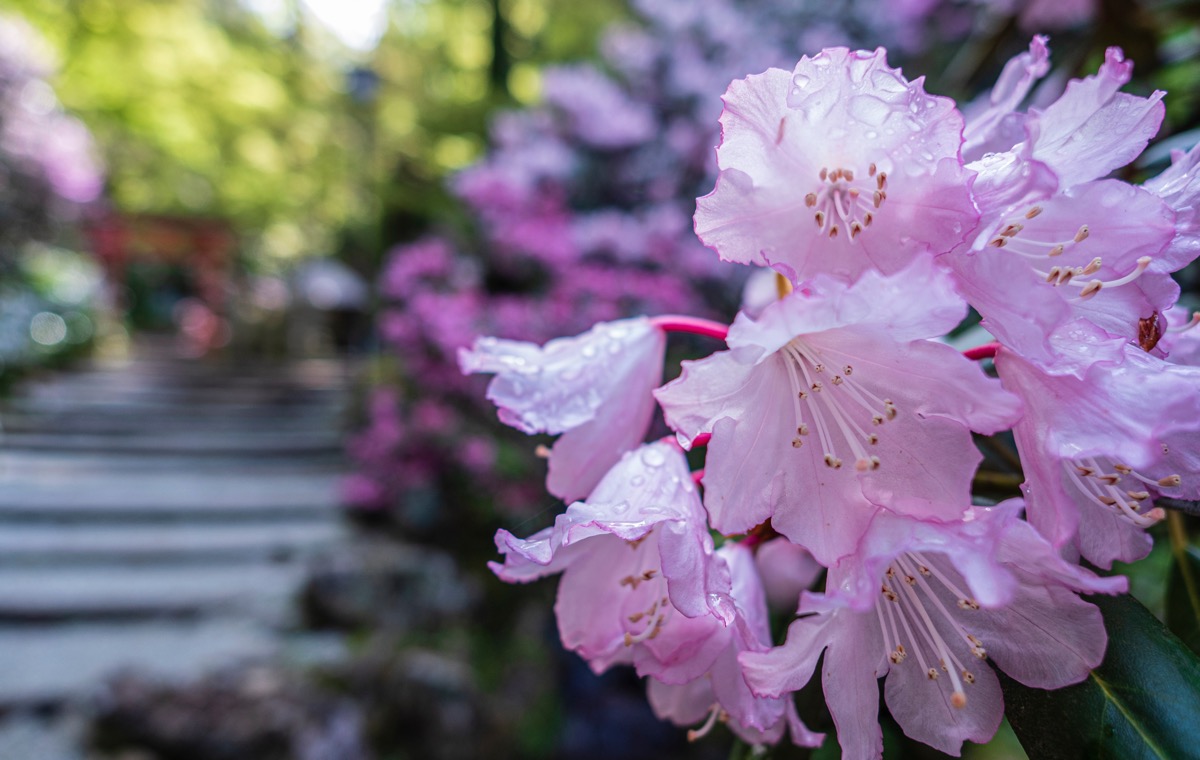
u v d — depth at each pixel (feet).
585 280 10.32
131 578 14.98
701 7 11.39
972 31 8.27
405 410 16.70
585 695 10.25
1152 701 1.50
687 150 11.20
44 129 29.86
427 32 28.89
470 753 9.78
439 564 14.20
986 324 1.41
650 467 1.79
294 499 19.15
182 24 31.35
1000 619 1.55
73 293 33.45
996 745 4.47
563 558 1.89
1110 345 1.42
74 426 23.32
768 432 1.55
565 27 18.85
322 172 35.76
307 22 34.94
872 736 1.50
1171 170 1.65
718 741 3.67
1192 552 2.22
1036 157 1.60
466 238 14.92
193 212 47.29
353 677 10.80
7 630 13.00
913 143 1.45
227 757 9.53
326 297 41.11
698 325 2.14
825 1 10.78
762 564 2.27
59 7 30.01
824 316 1.37
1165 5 3.93
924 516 1.38
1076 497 1.57
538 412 1.99
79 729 10.25
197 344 43.37
